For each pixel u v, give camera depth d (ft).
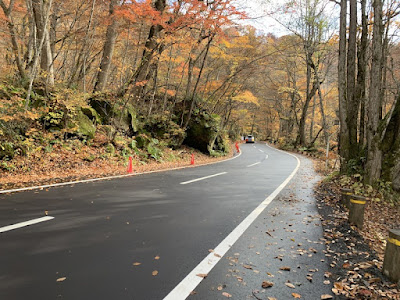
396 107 29.53
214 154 74.90
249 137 199.11
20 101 34.01
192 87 84.17
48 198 21.15
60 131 38.68
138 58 67.00
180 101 72.43
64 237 13.80
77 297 8.89
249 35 69.00
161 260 11.81
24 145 32.94
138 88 60.08
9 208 18.20
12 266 10.75
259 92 140.56
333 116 109.91
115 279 10.12
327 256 13.46
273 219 18.78
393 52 57.47
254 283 10.44
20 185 25.26
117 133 47.21
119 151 45.55
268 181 35.12
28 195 21.79
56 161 34.96
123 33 52.42
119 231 14.96
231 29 62.59
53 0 45.24
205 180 33.50
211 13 45.60
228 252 13.03
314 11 75.15
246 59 74.08
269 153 100.27
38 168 32.04
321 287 10.52
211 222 17.21
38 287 9.37
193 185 29.63
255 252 13.26
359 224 18.71
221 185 30.45
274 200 24.43
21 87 39.09
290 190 29.81
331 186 32.94
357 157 34.96
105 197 22.33
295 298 9.64
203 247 13.39
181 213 18.81
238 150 110.73
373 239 17.49
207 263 11.75
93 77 66.90
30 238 13.50
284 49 76.23
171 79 73.31
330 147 95.76
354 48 36.32
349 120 36.29
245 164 58.39
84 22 55.21
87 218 16.87
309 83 107.76
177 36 49.55
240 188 29.22
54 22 51.24
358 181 31.89
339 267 12.37
